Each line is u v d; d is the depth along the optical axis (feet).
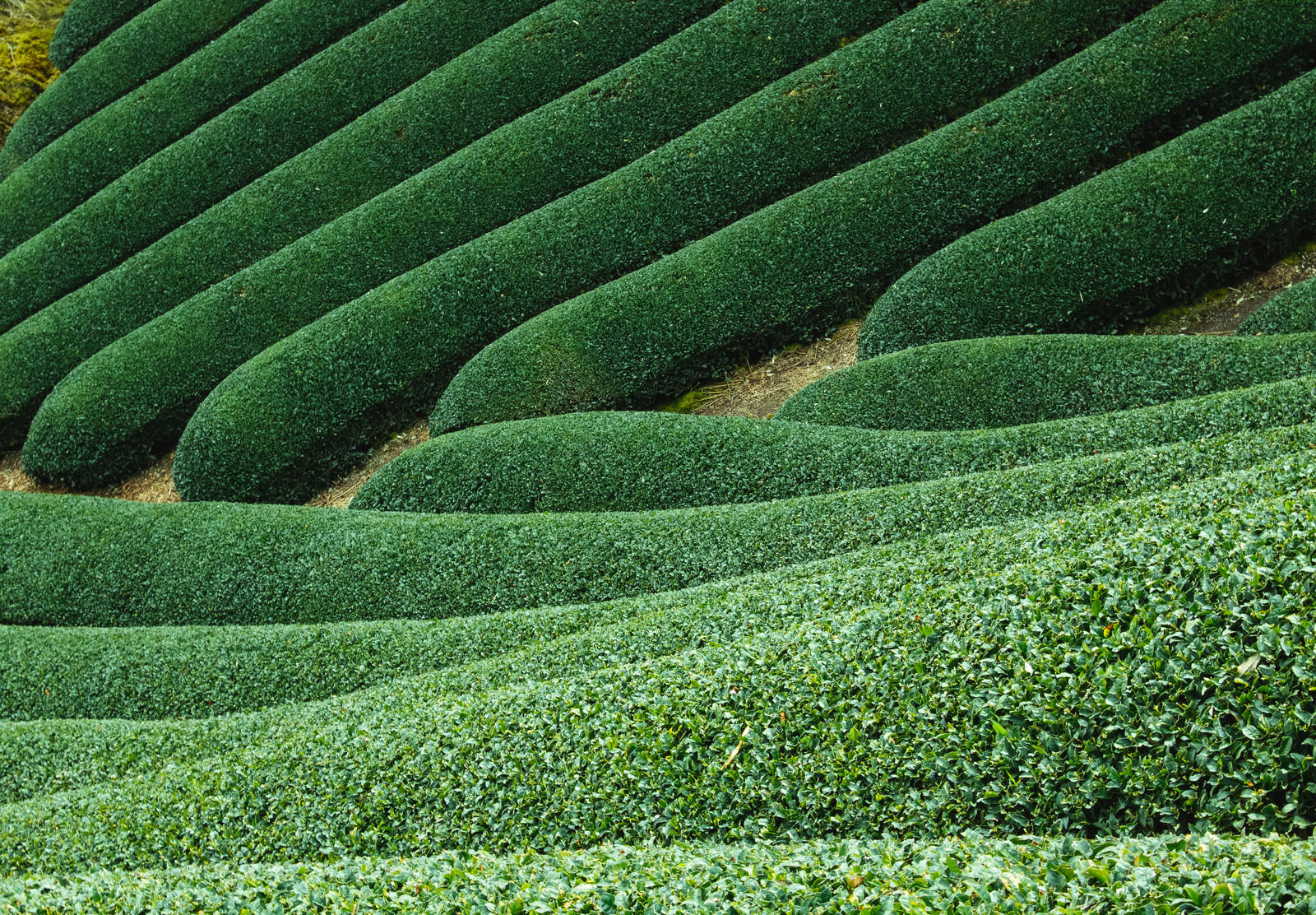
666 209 61.36
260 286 65.87
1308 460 24.23
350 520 45.62
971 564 25.86
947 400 44.98
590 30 72.64
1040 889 13.79
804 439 42.96
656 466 44.47
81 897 20.86
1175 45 54.85
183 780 28.94
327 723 30.76
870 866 15.61
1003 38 60.59
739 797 20.54
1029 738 18.08
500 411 55.36
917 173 56.13
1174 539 19.79
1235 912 12.42
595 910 16.07
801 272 56.29
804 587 28.43
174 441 65.57
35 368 69.26
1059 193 54.80
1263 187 48.91
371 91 77.20
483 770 23.95
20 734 36.37
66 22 97.60
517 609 38.68
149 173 76.28
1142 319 50.34
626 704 23.32
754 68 66.64
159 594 45.88
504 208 66.13
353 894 18.49
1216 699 16.84
